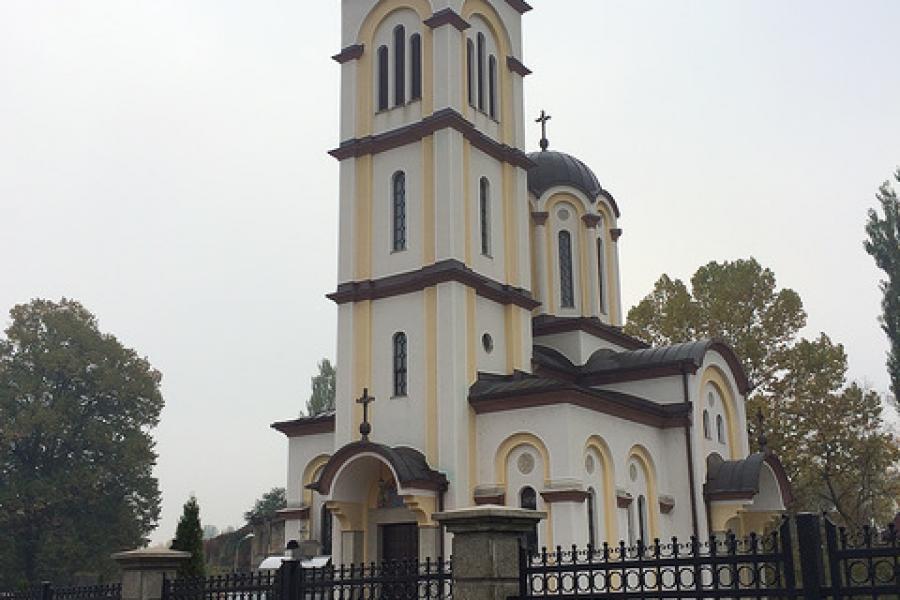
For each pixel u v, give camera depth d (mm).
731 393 36375
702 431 33344
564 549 26078
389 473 29359
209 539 67688
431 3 32625
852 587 9758
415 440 29250
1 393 53031
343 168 33156
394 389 30297
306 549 31500
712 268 50219
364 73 34000
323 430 33531
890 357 45906
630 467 30250
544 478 27281
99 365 55688
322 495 28984
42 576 51594
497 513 12359
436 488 27875
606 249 41906
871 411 45656
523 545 12758
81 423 54719
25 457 53969
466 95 32406
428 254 30609
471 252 31062
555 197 40438
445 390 28844
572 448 27016
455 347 29094
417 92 32688
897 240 46719
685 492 31750
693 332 49469
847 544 10305
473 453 28766
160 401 57938
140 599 17641
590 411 28422
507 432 28250
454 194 30562
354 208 32531
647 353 35062
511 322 31906
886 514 50469
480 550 12398
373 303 31422
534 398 27766
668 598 11562
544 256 39562
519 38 35844
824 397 46281
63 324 55438
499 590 12234
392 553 29156
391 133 32375
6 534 51875
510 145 34125
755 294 48906
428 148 31422
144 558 17859
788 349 47562
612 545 27922
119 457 54531
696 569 10898
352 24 34594
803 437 46031
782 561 10344
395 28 33688
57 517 53062
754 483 31469
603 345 39156
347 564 28516
